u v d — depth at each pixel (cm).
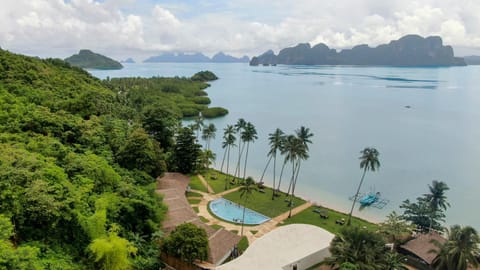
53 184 3012
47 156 3722
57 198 2880
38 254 2516
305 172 8075
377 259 3275
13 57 7938
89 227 2958
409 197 6669
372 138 11031
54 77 8300
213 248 3881
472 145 10156
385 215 5909
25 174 2834
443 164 8556
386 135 11412
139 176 4888
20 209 2619
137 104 12556
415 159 8956
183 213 4634
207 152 7475
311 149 9862
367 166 5297
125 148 5238
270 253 3788
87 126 5288
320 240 4103
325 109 16325
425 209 4938
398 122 13425
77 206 3022
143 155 5269
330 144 10362
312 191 6956
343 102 18488
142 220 3897
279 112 15550
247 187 5694
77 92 7731
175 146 7194
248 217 5441
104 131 5666
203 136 8150
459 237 3456
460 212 6109
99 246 2803
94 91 8788
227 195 6284
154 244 3775
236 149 9938
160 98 15075
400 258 3531
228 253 4025
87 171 3716
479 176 7744
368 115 14850
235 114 15012
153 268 3497
